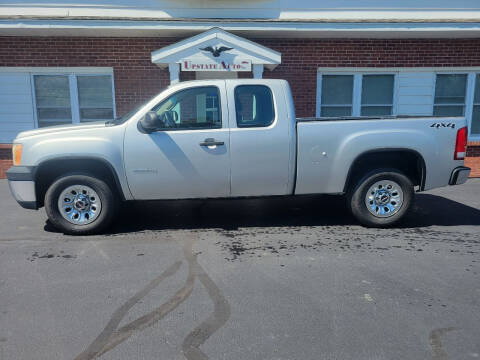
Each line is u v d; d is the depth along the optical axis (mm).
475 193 7523
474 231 5164
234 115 4867
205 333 2848
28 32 8547
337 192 5129
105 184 4898
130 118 4824
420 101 9617
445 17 9273
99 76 9156
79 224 4961
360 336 2803
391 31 8586
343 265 4039
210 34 7594
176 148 4789
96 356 2596
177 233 5109
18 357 2588
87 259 4234
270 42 9156
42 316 3084
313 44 9211
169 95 4852
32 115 9180
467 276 3781
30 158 4715
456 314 3092
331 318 3035
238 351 2641
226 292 3465
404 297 3365
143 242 4758
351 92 9570
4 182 8734
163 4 9008
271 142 4875
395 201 5207
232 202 6777
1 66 8852
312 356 2588
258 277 3766
